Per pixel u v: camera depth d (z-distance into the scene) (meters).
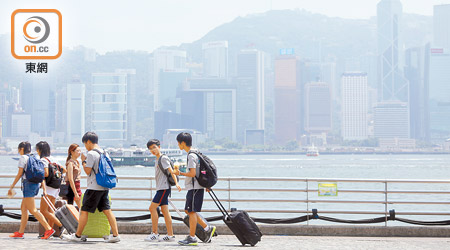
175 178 10.45
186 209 10.10
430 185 79.12
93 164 9.94
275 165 194.25
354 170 156.25
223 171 152.12
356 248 9.91
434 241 11.09
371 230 12.02
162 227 12.06
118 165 144.00
